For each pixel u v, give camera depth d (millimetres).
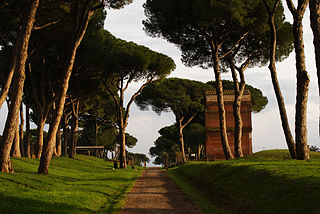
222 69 30984
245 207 9781
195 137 52875
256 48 28328
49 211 8555
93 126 60312
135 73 33656
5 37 25047
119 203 11211
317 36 12062
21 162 21906
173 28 27203
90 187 14570
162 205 10992
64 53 26562
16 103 16047
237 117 25250
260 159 19828
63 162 31625
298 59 17734
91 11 19812
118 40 35656
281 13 26234
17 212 8125
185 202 11695
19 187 12586
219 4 21688
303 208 7621
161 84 46188
